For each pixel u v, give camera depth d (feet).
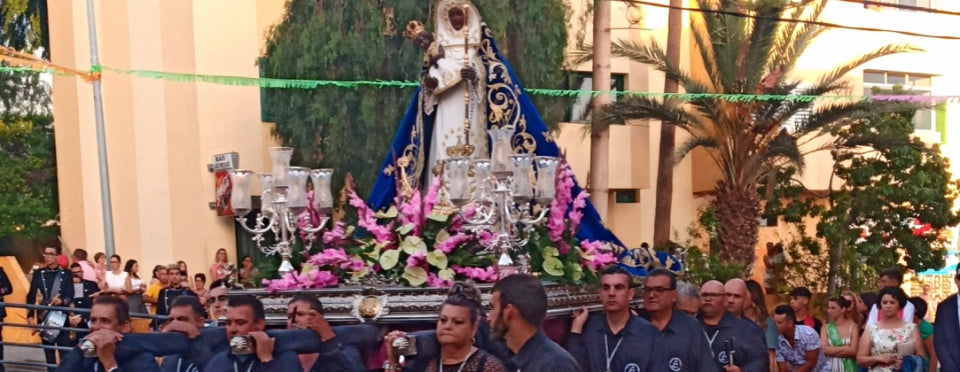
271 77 56.70
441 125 28.71
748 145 62.75
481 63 28.60
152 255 58.90
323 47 54.54
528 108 29.25
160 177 58.85
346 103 54.80
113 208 60.95
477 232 23.39
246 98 58.70
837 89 62.80
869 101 61.21
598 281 25.16
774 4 59.93
